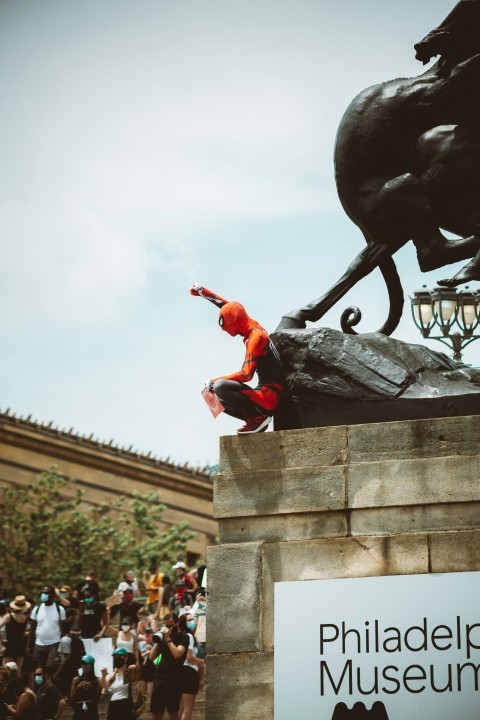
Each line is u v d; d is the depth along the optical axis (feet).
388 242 64.69
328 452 59.52
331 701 56.65
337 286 65.10
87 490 223.10
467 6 61.93
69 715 89.92
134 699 84.89
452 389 59.98
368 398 60.39
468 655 55.52
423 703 55.57
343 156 64.90
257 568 59.00
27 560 192.34
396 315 66.64
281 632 57.88
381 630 56.75
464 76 63.05
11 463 214.28
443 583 56.49
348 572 57.82
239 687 57.93
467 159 62.54
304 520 59.06
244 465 60.39
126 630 89.92
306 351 61.67
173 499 234.38
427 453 58.23
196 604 85.10
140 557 198.59
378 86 64.95
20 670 91.30
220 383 60.59
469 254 63.21
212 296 62.49
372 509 58.29
